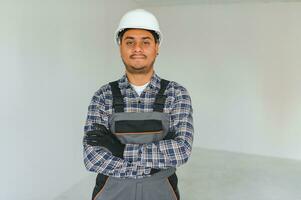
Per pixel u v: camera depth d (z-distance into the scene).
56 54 2.77
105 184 1.37
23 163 2.47
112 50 3.89
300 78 4.14
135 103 1.38
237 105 4.52
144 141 1.34
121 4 4.09
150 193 1.34
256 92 4.40
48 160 2.78
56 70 2.78
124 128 1.35
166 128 1.37
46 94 2.67
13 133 2.33
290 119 4.27
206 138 4.77
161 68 4.90
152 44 1.35
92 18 3.35
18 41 2.31
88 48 3.31
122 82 1.41
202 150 4.65
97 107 1.41
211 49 4.55
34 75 2.51
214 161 4.16
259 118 4.43
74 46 3.04
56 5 2.71
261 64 4.32
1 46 2.16
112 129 1.37
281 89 4.26
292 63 4.15
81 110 3.25
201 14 4.53
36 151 2.61
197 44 4.62
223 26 4.43
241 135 4.56
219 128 4.67
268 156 4.41
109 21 3.76
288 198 3.06
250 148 4.54
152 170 1.32
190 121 1.39
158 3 4.55
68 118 3.03
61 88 2.88
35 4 2.46
